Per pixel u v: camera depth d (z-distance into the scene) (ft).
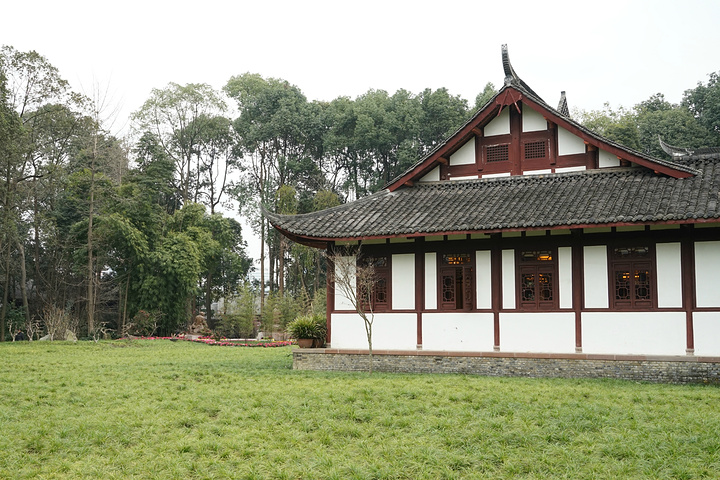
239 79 222.28
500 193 69.00
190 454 39.01
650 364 59.72
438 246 68.69
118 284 160.86
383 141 199.11
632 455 36.68
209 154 222.28
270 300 155.02
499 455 37.29
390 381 56.90
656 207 58.39
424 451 38.14
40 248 175.83
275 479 35.50
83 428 43.11
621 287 62.13
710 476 34.04
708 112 212.02
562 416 43.11
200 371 66.69
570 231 64.03
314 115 209.05
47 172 145.89
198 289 173.47
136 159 178.91
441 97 204.64
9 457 38.42
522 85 74.38
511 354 64.03
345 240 68.80
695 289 59.72
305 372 66.95
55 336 131.95
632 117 210.18
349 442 40.68
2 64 135.23
